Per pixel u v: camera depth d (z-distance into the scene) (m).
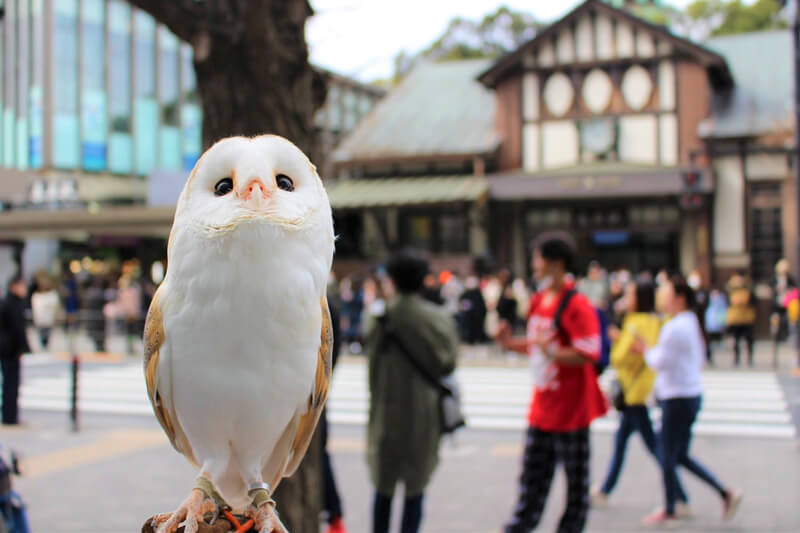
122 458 6.95
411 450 4.00
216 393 1.49
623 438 5.47
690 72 19.88
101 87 26.67
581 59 20.61
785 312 16.23
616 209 20.47
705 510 5.38
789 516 5.18
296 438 1.72
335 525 4.52
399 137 22.42
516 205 21.05
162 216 20.66
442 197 19.61
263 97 3.11
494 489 5.97
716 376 12.58
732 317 13.81
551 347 4.13
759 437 7.97
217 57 3.12
